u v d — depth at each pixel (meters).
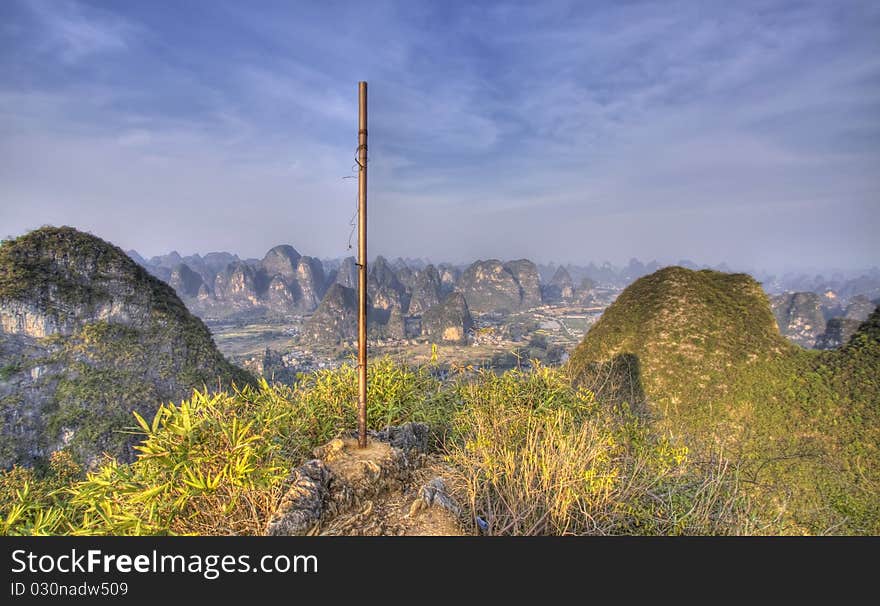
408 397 5.23
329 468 3.47
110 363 50.31
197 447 2.91
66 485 3.28
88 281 55.75
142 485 2.85
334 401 4.90
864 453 29.75
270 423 3.77
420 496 3.29
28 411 44.03
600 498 3.05
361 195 3.74
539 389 5.13
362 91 3.67
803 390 37.22
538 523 2.90
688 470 3.60
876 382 34.78
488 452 3.58
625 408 4.62
